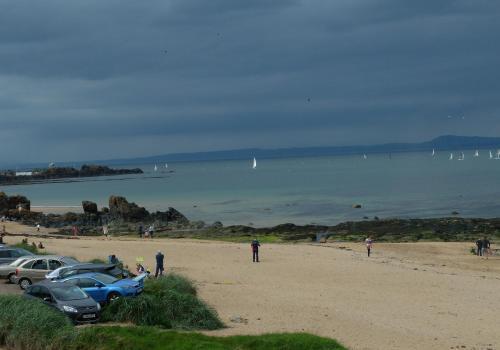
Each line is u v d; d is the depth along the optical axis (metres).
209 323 22.86
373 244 54.88
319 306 27.34
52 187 188.62
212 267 40.25
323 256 46.78
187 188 163.25
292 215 93.75
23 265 30.67
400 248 52.47
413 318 25.17
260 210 102.12
